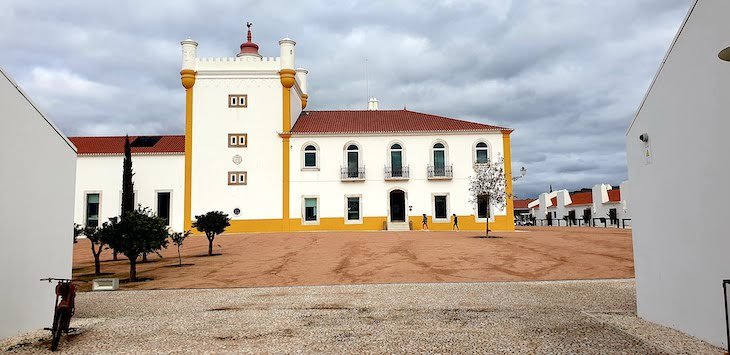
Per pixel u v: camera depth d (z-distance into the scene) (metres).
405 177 36.38
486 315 9.89
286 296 13.09
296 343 7.79
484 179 31.39
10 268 8.73
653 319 9.05
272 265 19.53
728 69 6.77
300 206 36.38
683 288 8.02
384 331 8.54
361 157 36.81
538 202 62.62
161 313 10.85
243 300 12.56
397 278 16.20
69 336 8.55
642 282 9.47
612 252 20.45
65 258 10.53
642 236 9.46
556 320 9.27
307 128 38.25
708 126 7.26
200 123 36.88
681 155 8.02
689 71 7.72
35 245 9.47
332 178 36.69
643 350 7.06
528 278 15.77
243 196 36.44
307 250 23.38
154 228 16.70
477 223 36.03
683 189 7.98
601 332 8.20
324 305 11.49
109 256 24.23
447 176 36.28
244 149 36.84
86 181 35.81
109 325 9.48
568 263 18.30
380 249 22.78
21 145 9.09
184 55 37.16
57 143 10.27
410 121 39.66
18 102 8.98
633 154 9.88
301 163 36.72
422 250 22.08
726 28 6.76
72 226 10.85
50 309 9.92
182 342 8.00
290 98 37.72
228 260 21.14
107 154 35.88
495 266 18.00
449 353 7.06
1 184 8.53
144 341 8.11
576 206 49.44
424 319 9.58
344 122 39.84
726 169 6.86
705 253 7.41
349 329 8.76
